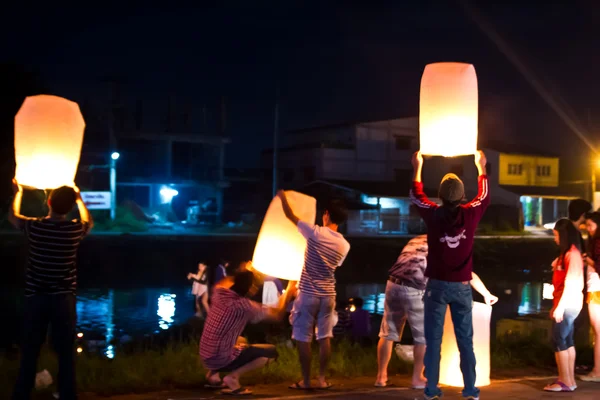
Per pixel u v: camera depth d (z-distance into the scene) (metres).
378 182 51.88
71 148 5.78
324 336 6.42
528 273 30.19
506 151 55.72
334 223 6.50
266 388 6.53
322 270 6.33
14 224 5.36
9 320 14.72
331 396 6.08
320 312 6.40
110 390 6.21
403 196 47.97
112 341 11.77
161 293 20.53
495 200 53.44
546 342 9.20
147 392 6.28
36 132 5.62
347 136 52.47
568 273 6.39
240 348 6.22
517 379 7.12
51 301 5.20
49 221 5.22
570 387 6.46
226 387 6.38
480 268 31.77
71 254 5.30
